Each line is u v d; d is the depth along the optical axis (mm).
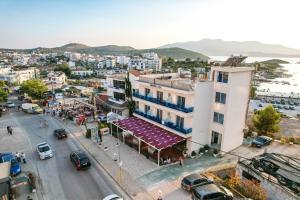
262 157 24688
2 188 21500
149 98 38688
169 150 34406
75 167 29719
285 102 108062
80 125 47125
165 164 30188
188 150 33094
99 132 40250
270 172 22562
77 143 38031
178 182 25891
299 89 171000
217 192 21406
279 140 38875
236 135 35219
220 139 34031
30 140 39281
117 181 26141
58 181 26297
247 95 35344
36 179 26641
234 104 33094
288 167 22312
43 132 43375
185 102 32750
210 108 34250
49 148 33156
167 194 23656
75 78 171125
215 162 30969
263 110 42000
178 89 32875
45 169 29141
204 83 32469
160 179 26562
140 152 33750
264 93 128375
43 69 196500
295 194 19438
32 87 70000
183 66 199625
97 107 57969
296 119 65250
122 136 40219
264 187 22281
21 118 53000
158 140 31703
